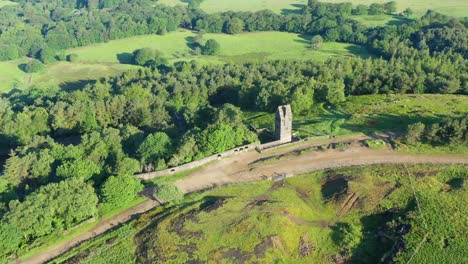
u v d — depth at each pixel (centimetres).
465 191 8106
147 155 9762
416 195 8062
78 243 7781
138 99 14788
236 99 15638
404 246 7062
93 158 9862
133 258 7375
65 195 8006
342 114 12325
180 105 15388
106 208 8438
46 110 14850
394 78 14525
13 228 7475
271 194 8638
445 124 9944
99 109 14638
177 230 7712
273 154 10200
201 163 9869
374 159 9606
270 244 7350
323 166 9538
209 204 8356
